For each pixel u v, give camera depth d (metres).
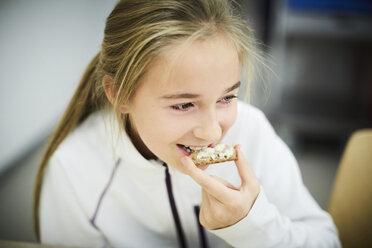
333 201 1.10
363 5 2.52
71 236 1.10
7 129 2.57
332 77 2.74
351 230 1.04
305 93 2.82
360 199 1.03
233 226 0.83
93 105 1.06
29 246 0.82
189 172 0.79
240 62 0.83
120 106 0.82
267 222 0.85
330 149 2.93
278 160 1.09
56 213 1.09
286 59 2.74
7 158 2.60
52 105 3.25
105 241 1.12
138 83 0.75
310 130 2.92
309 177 2.61
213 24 0.73
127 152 0.99
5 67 2.49
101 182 1.06
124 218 1.10
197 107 0.75
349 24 2.58
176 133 0.76
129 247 1.10
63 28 3.30
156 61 0.71
